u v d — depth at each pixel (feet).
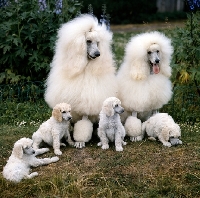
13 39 27.81
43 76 29.86
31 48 29.35
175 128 19.47
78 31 18.75
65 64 19.30
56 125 19.04
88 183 16.46
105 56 19.38
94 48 18.71
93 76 19.33
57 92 19.62
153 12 88.38
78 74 19.16
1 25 28.50
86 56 18.99
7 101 27.07
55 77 19.93
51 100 20.10
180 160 17.90
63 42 19.25
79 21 19.27
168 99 20.79
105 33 19.39
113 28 76.23
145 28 74.54
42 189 16.02
